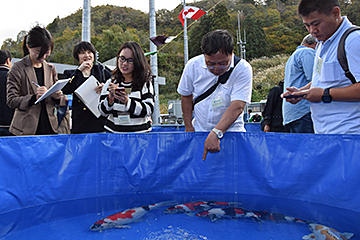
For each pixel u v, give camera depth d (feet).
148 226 4.38
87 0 19.89
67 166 6.35
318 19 5.64
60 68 38.01
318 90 5.80
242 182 6.73
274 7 243.60
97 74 9.20
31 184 5.88
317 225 4.35
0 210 5.42
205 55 6.20
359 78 5.30
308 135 5.94
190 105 8.04
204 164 6.95
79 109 8.67
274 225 4.41
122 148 6.88
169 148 7.04
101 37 196.54
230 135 6.82
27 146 5.84
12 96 7.80
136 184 6.94
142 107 7.61
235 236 3.95
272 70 129.49
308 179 5.93
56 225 4.58
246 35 176.65
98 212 5.30
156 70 23.63
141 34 219.41
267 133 6.47
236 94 6.65
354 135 5.37
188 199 6.15
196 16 16.29
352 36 5.45
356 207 5.29
